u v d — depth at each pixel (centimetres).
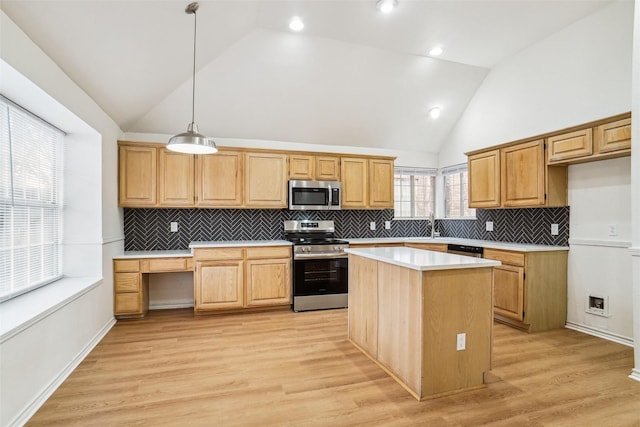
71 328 253
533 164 363
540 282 346
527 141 369
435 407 206
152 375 245
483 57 416
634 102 249
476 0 305
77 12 203
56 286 280
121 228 405
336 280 433
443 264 217
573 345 306
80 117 276
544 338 325
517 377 245
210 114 425
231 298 401
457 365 225
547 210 382
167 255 385
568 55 354
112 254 365
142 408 202
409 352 227
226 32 319
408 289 230
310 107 443
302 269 419
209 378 241
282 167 450
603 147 298
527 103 400
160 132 432
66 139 321
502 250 367
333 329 351
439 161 566
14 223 243
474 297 231
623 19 308
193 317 391
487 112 459
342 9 313
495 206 409
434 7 313
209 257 395
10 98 228
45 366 212
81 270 324
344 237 514
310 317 394
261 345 305
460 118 510
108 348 296
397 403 211
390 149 543
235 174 430
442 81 448
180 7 247
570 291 356
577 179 351
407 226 554
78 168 323
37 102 236
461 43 382
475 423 190
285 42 358
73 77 258
